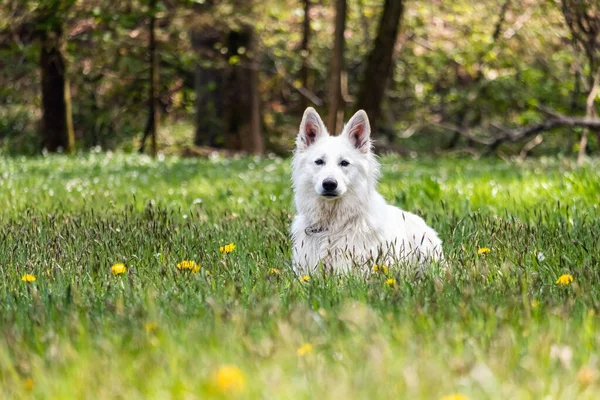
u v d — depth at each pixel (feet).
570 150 99.40
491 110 113.70
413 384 13.23
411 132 113.39
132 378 14.44
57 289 22.31
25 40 93.45
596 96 75.00
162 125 112.88
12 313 18.66
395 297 19.44
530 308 17.97
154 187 53.01
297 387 13.44
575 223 32.45
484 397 13.28
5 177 56.95
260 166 70.49
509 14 103.55
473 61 105.60
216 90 99.71
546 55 105.50
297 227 27.73
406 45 113.91
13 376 14.58
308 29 109.91
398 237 27.50
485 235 29.32
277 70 113.91
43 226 33.09
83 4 82.23
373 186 27.78
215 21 88.63
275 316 17.66
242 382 13.17
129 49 98.02
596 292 20.89
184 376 14.25
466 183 50.42
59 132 93.91
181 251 27.66
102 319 18.44
